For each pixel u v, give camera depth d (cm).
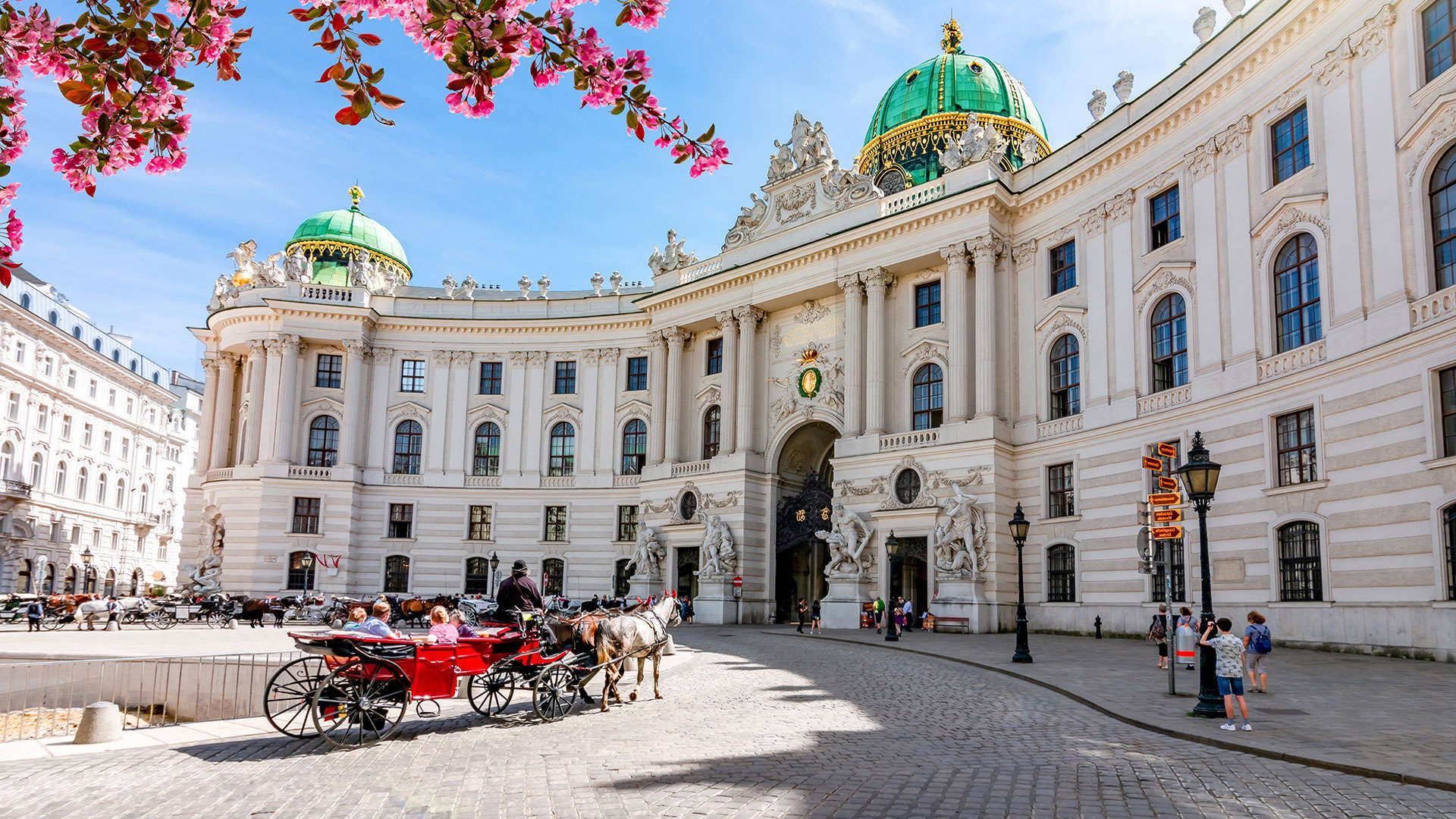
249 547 5809
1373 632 2539
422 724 1575
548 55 645
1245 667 2069
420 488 6097
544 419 6200
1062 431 4019
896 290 4850
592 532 5975
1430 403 2414
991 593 4022
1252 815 965
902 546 4369
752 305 5300
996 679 2281
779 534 5241
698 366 5716
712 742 1397
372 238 7138
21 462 7050
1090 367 3909
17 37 599
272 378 6050
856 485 4609
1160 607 2619
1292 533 2878
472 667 1541
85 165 641
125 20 610
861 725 1555
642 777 1146
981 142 4522
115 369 8444
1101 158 3903
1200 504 1616
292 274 6175
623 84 659
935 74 5697
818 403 5028
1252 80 3203
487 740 1422
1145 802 1014
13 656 2630
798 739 1412
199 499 6244
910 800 1024
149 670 2114
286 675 2141
